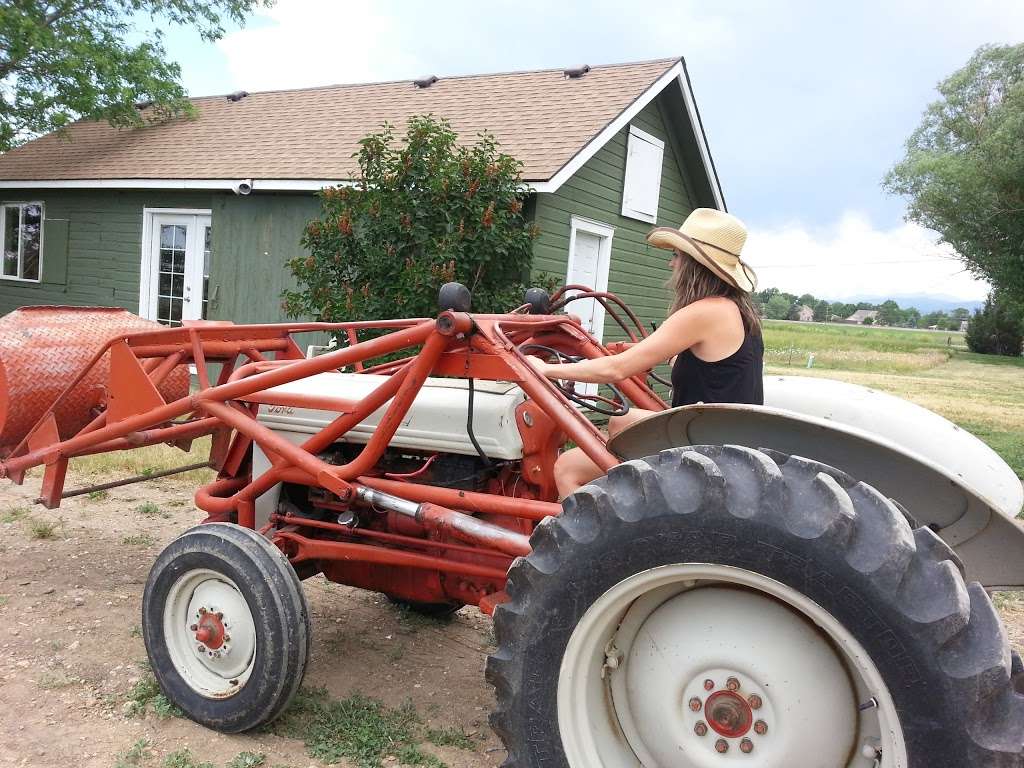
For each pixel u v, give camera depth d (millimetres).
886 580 1743
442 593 3254
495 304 7074
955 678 1684
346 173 9438
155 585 3004
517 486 3139
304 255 10016
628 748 2240
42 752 2703
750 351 2746
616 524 2020
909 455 2127
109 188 11547
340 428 3127
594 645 2131
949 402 18047
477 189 7035
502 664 2176
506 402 3057
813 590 1821
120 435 3529
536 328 3354
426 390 3258
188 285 11305
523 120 9906
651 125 11211
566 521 2113
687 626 2123
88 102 11648
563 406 2678
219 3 13289
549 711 2133
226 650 2916
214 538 2902
